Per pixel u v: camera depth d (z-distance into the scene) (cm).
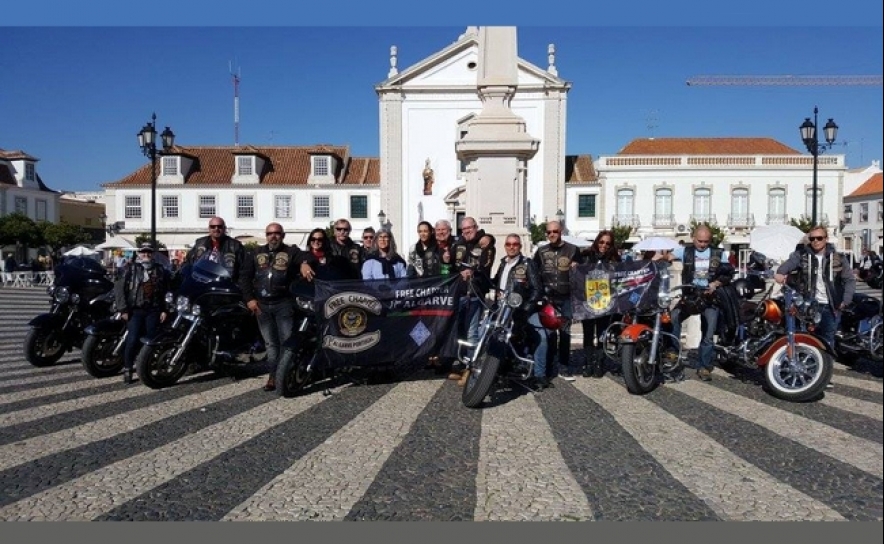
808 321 588
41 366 763
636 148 4269
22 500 339
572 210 4019
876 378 656
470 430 466
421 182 3872
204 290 648
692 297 634
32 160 3575
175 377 643
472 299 654
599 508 326
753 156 3909
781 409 523
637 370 583
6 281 2845
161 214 4116
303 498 341
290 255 623
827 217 3841
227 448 426
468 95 3828
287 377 575
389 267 693
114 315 772
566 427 472
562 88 3809
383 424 484
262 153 4247
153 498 341
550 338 635
